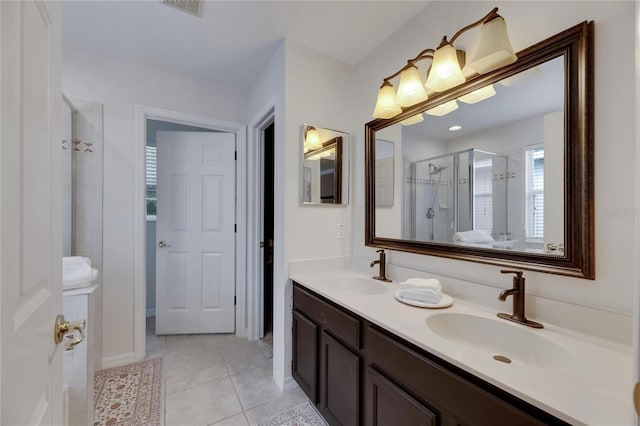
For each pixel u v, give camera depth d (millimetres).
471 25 1187
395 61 1781
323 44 1907
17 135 467
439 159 1492
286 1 1539
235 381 1960
